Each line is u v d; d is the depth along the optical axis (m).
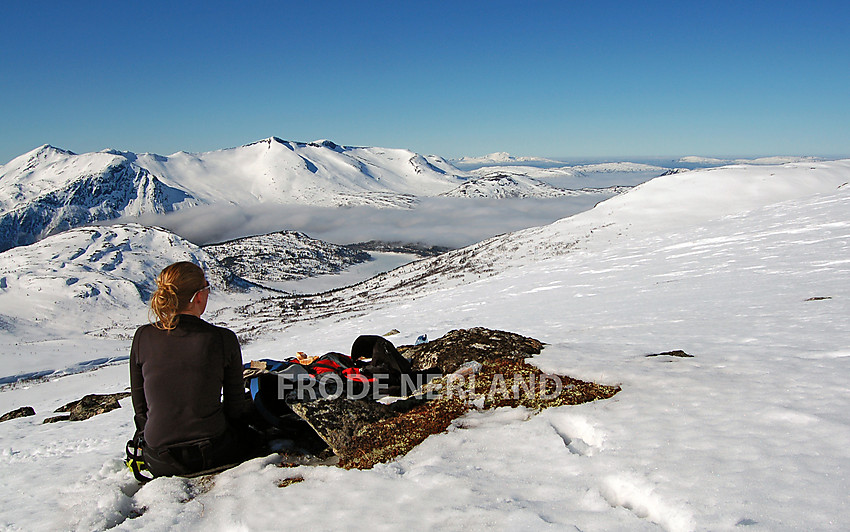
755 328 9.59
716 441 3.56
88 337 170.38
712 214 122.69
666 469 3.21
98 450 6.58
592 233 129.62
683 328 10.65
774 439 3.50
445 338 6.65
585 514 2.82
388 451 4.03
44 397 48.94
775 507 2.65
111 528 3.42
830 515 2.52
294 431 4.67
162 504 3.63
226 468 4.15
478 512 2.91
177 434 3.91
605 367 5.52
